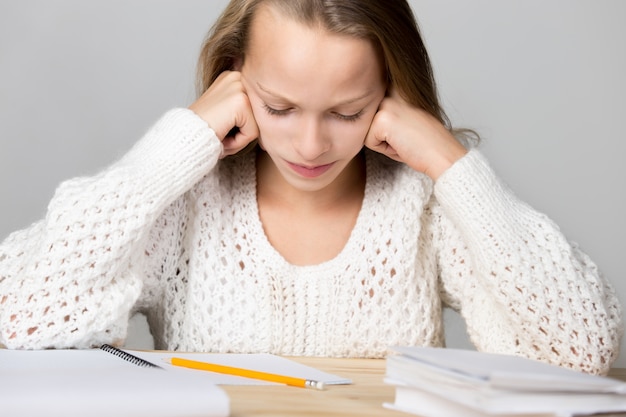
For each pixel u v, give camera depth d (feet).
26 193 9.45
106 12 9.46
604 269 9.78
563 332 5.36
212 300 5.88
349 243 6.05
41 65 9.43
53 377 3.65
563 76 9.68
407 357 3.79
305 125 5.26
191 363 4.61
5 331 5.18
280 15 5.12
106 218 5.34
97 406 3.25
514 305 5.42
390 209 6.05
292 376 4.55
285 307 5.95
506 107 9.67
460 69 9.61
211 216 6.01
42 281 5.23
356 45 5.11
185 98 9.55
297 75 5.07
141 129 9.55
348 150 5.43
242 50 5.57
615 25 9.68
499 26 9.63
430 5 9.55
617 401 3.52
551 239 5.63
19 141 9.43
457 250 5.98
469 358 3.72
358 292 5.95
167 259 5.98
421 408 3.74
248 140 5.83
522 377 3.36
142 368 4.22
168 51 9.53
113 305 5.36
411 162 5.72
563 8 9.63
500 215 5.55
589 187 9.77
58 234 5.28
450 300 6.22
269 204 6.19
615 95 9.72
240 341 5.83
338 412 3.72
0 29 9.36
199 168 5.68
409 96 5.69
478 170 5.62
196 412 3.36
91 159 9.51
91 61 9.48
